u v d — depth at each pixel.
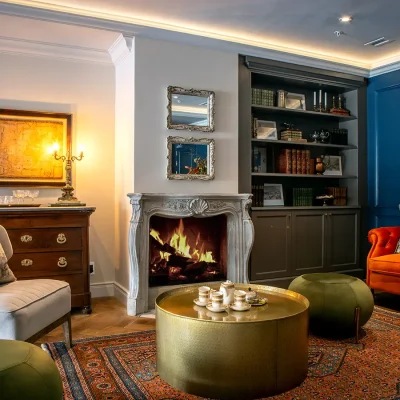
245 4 3.50
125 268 4.08
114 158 4.43
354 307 2.87
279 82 4.90
